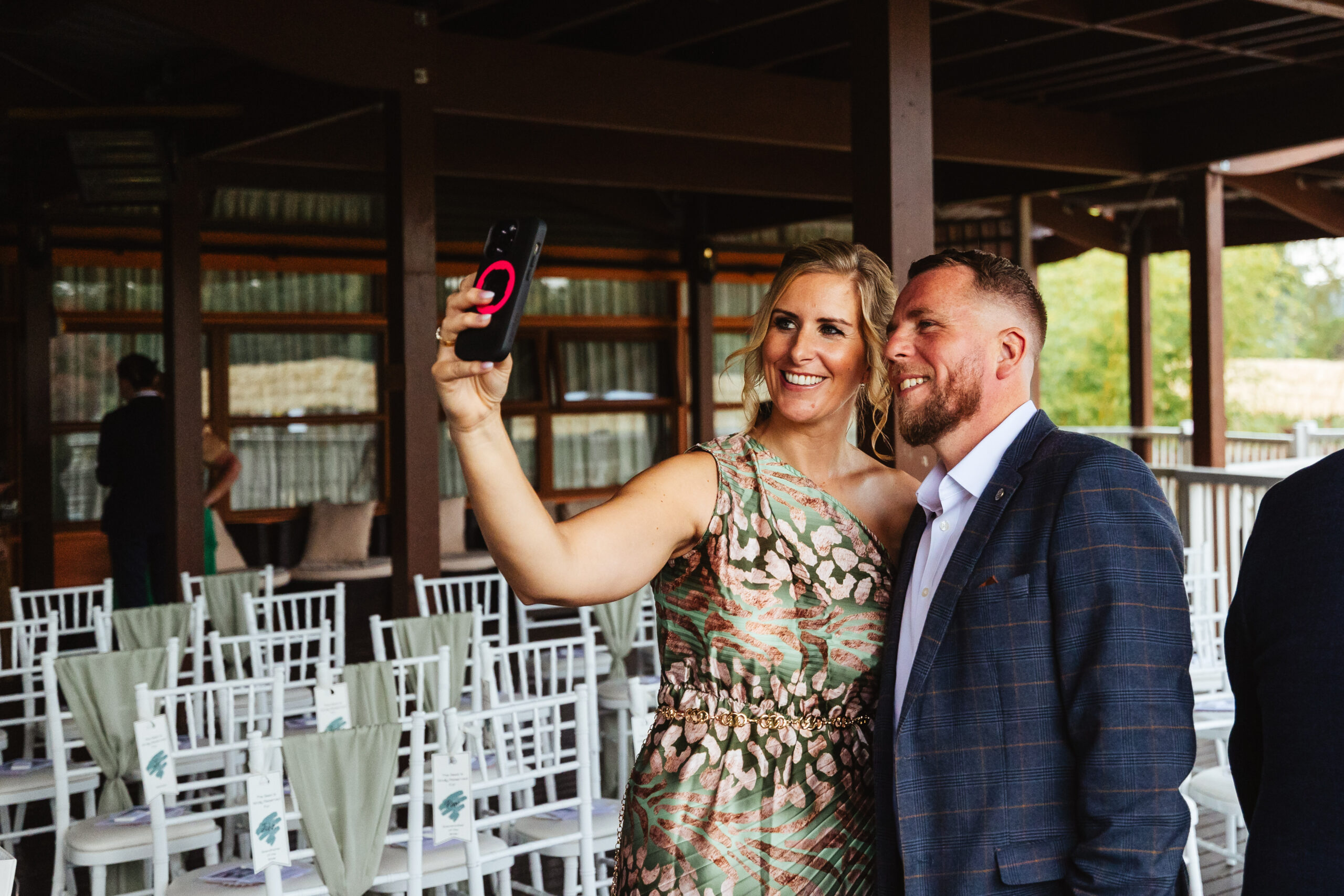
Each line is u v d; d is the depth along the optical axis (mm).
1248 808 1287
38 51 6266
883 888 1381
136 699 2738
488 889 3596
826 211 9289
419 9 5141
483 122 7422
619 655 4566
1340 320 30156
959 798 1312
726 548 1471
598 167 7785
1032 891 1281
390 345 5176
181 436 6648
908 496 1599
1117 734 1233
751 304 11125
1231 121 7488
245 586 4637
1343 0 4242
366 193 9164
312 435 9328
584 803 2738
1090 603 1273
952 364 1403
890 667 1429
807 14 6039
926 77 3826
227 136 6164
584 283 10273
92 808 3598
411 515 5070
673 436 10641
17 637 4121
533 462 10094
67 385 8523
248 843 3221
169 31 5746
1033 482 1351
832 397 1518
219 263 8859
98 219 8508
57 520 8477
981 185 8930
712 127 6039
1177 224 11219
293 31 4828
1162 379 22531
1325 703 1134
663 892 1429
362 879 2332
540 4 5559
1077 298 22594
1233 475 6922
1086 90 7344
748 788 1442
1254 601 1229
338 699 2805
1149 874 1213
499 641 4895
